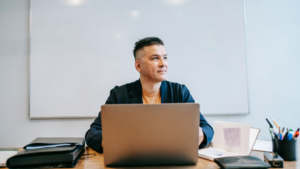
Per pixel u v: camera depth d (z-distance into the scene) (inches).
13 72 79.3
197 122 31.7
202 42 84.4
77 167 33.3
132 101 52.8
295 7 88.0
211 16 85.0
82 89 80.5
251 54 86.0
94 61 81.2
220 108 83.8
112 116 31.0
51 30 80.6
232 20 85.5
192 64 83.7
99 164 34.8
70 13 81.4
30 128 79.0
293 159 35.4
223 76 84.3
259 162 31.0
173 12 84.0
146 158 32.1
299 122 86.1
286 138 35.8
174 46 83.6
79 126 80.3
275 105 85.8
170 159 32.3
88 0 82.0
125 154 31.9
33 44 79.8
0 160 34.7
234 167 29.8
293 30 87.7
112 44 81.9
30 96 78.9
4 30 79.7
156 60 48.6
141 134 31.4
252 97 85.4
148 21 83.3
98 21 81.9
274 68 86.4
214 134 42.8
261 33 86.7
